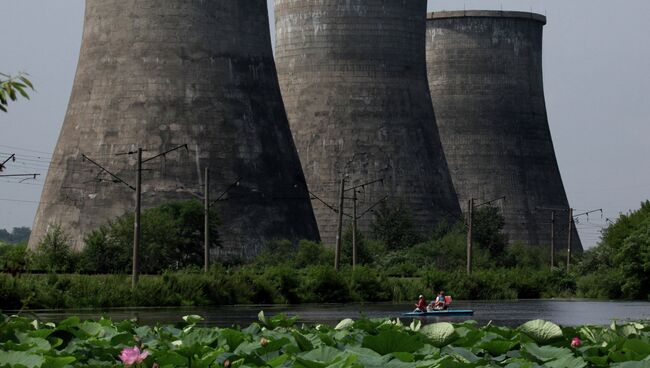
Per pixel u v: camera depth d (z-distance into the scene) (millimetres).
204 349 18484
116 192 98062
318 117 122500
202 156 99188
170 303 63781
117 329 23062
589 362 18547
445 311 58625
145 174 98250
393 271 93312
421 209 119938
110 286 61781
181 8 100812
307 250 92875
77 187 99875
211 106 100375
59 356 18594
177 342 21016
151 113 99250
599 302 78812
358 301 74312
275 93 106562
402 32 122688
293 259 93188
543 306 71188
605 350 19828
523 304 74312
